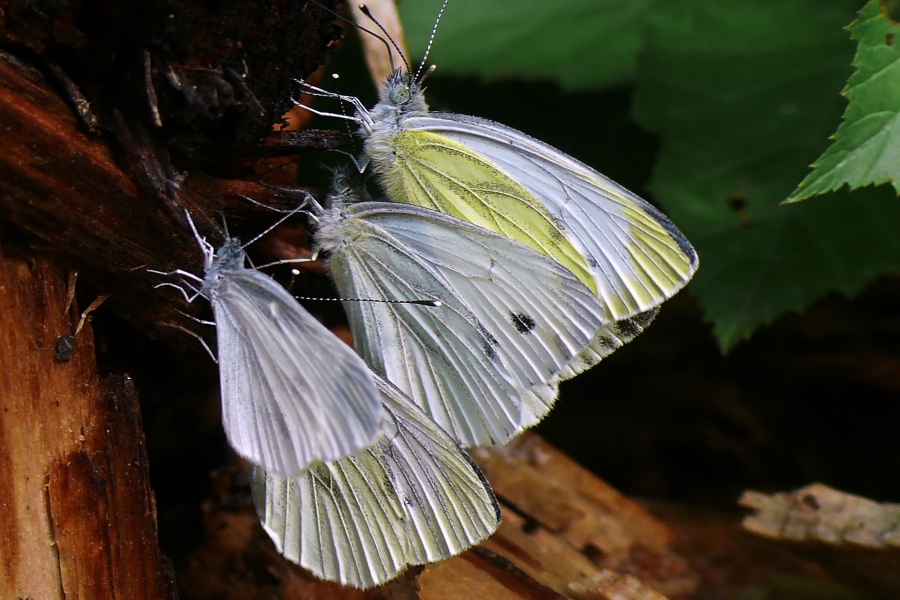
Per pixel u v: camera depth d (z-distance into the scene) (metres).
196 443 0.30
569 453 0.32
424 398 0.29
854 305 0.32
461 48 0.32
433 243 0.29
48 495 0.27
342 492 0.28
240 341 0.27
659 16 0.31
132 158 0.27
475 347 0.29
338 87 0.31
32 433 0.27
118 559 0.28
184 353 0.29
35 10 0.26
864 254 0.31
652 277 0.29
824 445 0.32
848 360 0.32
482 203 0.30
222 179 0.28
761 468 0.32
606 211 0.29
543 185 0.29
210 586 0.29
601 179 0.29
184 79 0.27
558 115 0.32
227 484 0.30
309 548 0.28
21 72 0.27
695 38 0.31
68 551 0.27
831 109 0.31
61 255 0.27
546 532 0.30
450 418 0.29
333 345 0.27
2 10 0.26
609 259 0.29
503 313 0.29
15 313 0.27
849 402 0.32
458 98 0.32
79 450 0.27
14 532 0.27
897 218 0.30
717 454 0.32
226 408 0.27
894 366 0.32
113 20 0.27
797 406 0.32
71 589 0.27
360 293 0.29
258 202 0.29
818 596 0.30
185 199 0.28
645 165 0.32
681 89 0.31
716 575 0.30
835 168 0.28
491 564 0.30
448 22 0.32
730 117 0.31
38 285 0.27
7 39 0.27
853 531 0.31
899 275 0.32
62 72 0.27
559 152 0.29
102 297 0.28
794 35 0.31
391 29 0.30
